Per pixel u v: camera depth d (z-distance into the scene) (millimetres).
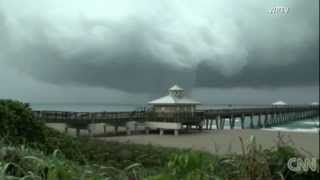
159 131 54125
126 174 5277
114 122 49188
